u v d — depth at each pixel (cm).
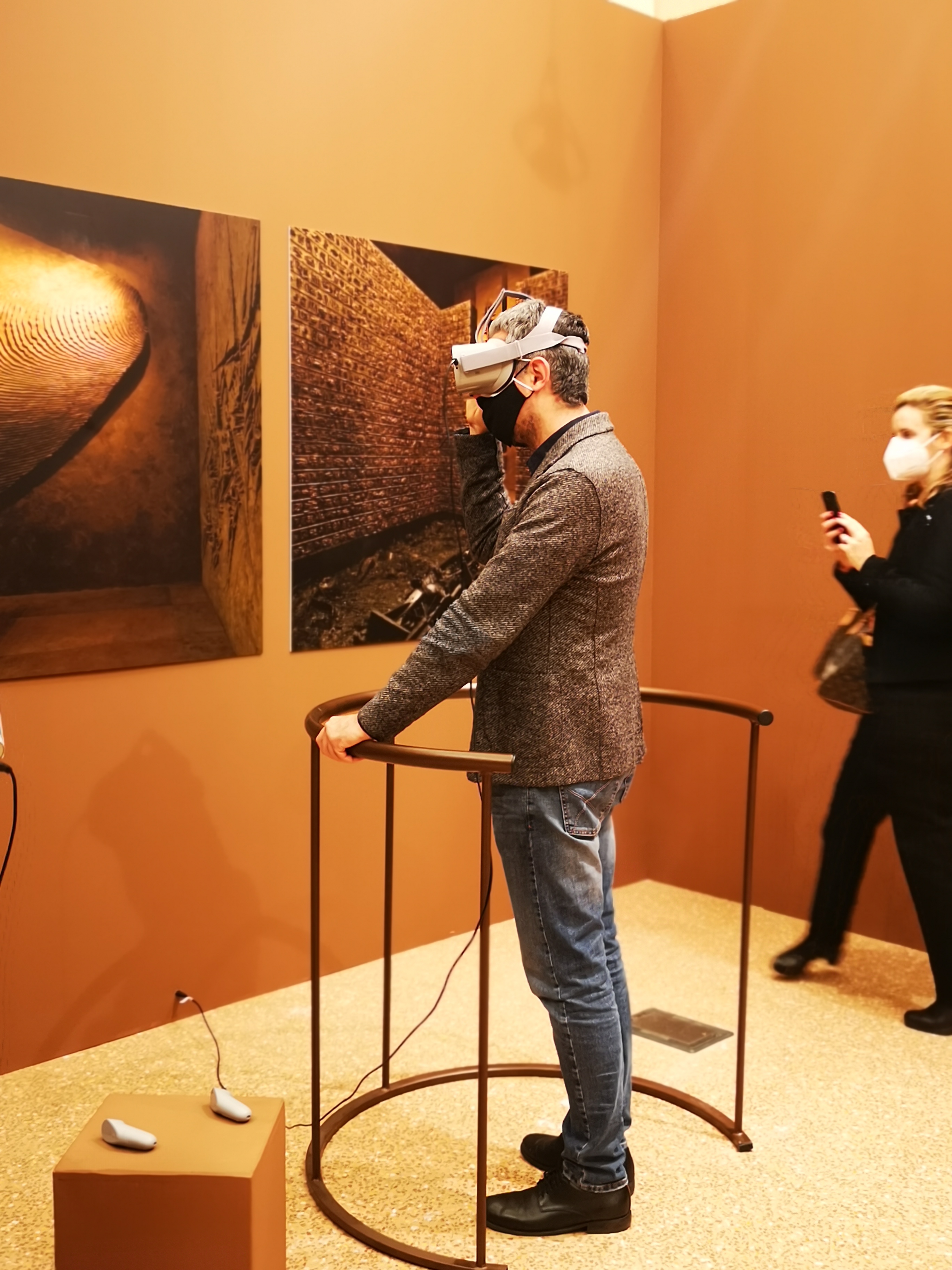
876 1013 309
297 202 297
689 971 336
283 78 291
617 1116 203
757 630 378
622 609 196
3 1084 262
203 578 287
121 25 262
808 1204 219
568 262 368
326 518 312
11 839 261
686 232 388
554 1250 203
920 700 302
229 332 285
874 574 309
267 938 313
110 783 278
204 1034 290
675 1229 210
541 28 352
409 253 322
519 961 341
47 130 252
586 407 205
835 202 348
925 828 302
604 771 195
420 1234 207
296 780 314
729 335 379
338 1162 231
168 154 272
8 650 255
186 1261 168
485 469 227
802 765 370
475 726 201
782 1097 262
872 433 344
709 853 400
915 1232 210
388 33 312
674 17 391
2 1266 196
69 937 275
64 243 255
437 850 353
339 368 310
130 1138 173
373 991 318
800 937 362
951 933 298
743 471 378
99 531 266
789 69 356
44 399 254
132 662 276
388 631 330
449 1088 263
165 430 275
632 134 383
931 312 328
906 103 329
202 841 297
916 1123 251
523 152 350
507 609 182
